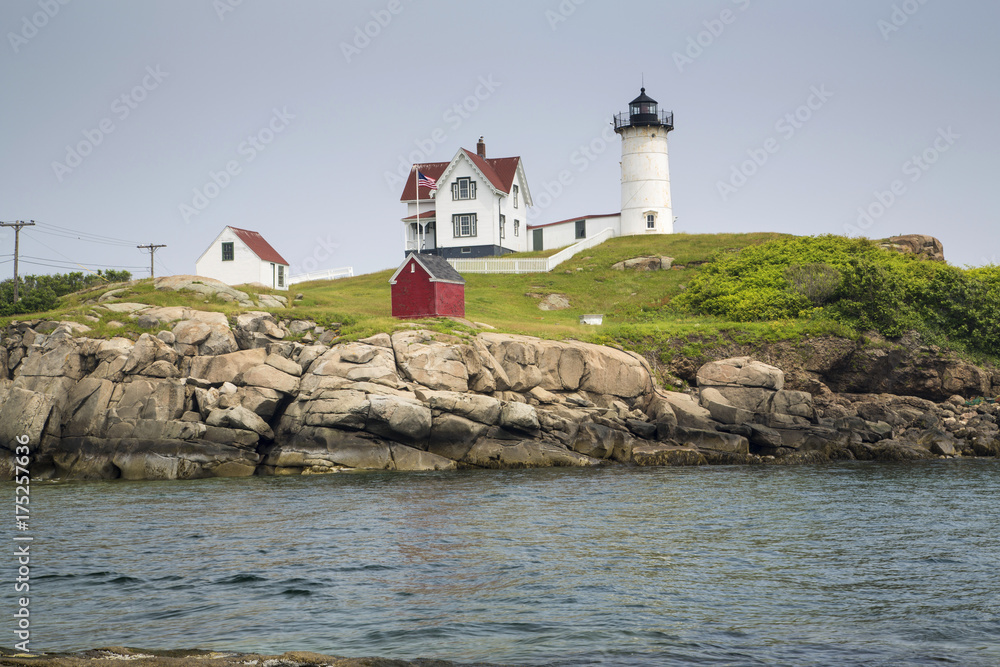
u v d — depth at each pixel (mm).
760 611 17125
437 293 53500
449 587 18969
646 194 84750
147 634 15766
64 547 23531
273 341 47781
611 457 44812
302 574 20188
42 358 45094
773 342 55188
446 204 80625
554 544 23406
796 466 43094
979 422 49938
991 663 14188
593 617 16688
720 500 31047
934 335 56031
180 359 45844
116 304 51125
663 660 14273
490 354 47125
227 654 14188
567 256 77812
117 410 43188
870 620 16531
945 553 22078
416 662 13875
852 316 57812
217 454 42219
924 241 75062
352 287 70750
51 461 43250
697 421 47500
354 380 43688
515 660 14234
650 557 21781
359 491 34438
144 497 33969
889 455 45750
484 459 43312
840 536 24281
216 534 25297
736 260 71000
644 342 54938
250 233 73125
